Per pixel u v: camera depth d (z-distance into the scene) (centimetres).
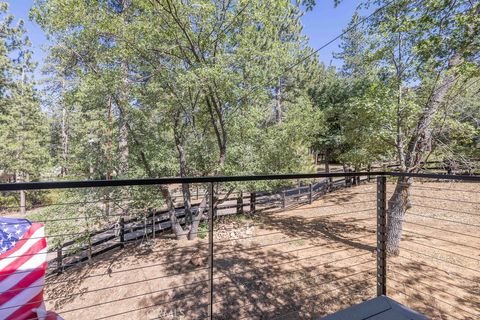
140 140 648
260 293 384
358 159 685
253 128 722
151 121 636
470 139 472
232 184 668
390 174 198
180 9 499
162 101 579
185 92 569
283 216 800
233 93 573
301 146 976
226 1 520
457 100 470
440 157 497
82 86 557
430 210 709
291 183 977
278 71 665
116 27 504
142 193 636
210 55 573
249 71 579
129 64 589
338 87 1073
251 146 732
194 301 383
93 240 619
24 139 1095
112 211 611
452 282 365
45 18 511
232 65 566
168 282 448
